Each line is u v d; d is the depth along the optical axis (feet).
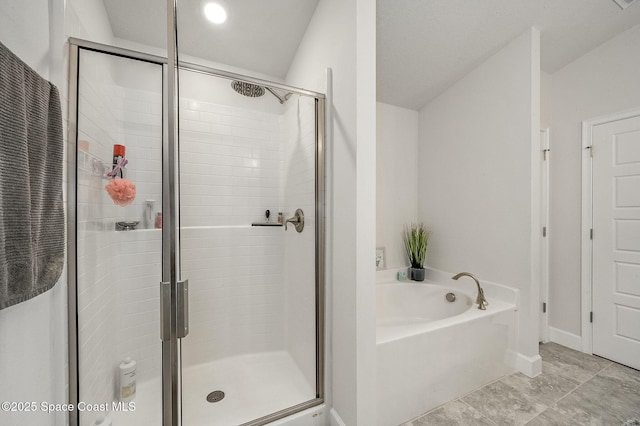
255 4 5.19
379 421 4.44
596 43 6.85
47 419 2.86
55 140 2.70
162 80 3.88
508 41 6.40
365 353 4.09
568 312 7.48
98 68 3.86
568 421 4.71
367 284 4.13
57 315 3.05
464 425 4.64
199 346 6.08
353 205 4.14
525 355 6.12
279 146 6.97
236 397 5.07
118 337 4.34
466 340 5.42
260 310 6.66
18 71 2.07
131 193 4.44
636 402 5.20
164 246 3.61
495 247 6.77
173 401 3.58
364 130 4.12
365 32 4.11
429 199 8.75
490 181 6.88
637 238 6.35
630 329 6.43
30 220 2.18
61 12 3.08
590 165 7.12
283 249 6.80
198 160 6.30
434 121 8.57
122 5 4.96
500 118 6.64
